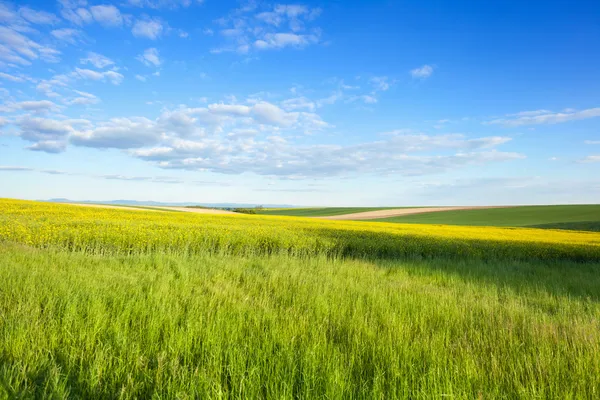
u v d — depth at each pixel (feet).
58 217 83.56
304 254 47.96
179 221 93.61
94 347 11.96
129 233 50.44
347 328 14.84
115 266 29.07
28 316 13.84
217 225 81.00
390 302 19.99
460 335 15.16
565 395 9.48
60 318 14.03
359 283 26.17
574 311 20.57
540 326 16.44
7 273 21.50
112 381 9.71
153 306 15.71
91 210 115.96
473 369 10.76
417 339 13.53
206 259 36.37
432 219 248.11
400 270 35.88
